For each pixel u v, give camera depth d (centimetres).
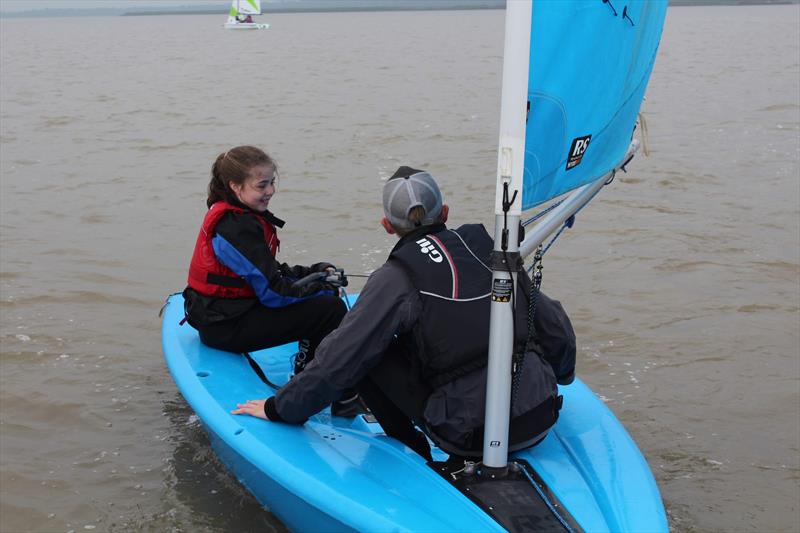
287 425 276
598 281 542
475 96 1527
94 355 441
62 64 2708
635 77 234
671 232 639
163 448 354
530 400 239
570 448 260
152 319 490
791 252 595
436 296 233
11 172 883
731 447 359
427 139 1053
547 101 208
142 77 2098
